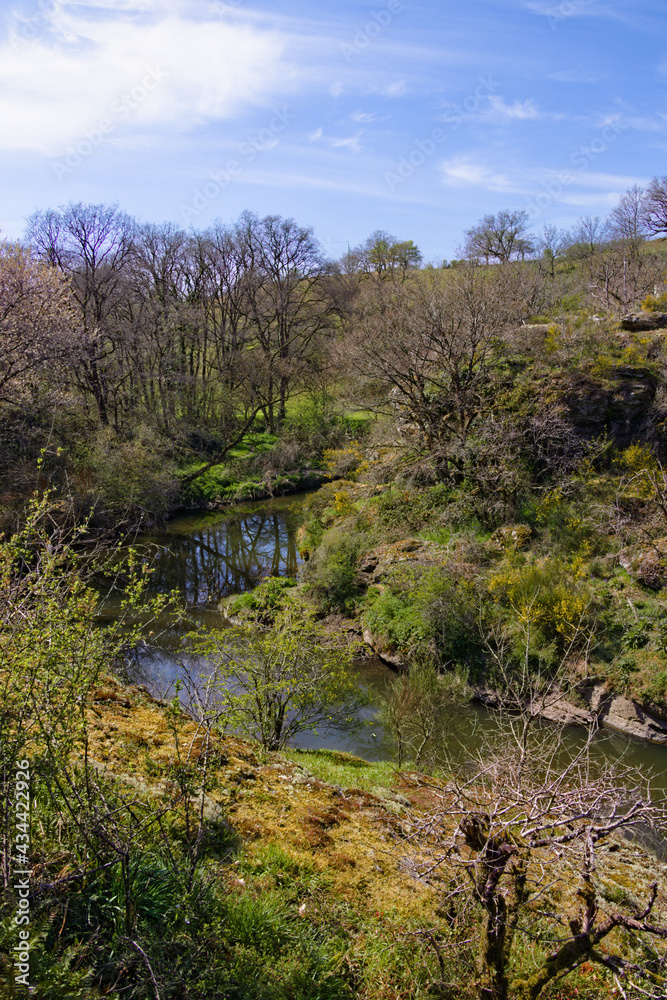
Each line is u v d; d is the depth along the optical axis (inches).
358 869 195.2
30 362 719.7
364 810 237.1
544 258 1654.8
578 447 659.4
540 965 161.3
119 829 153.3
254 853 187.9
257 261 1472.7
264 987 139.1
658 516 558.6
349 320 1316.4
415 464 732.7
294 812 218.8
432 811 198.8
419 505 689.6
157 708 261.1
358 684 493.4
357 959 161.6
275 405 1472.7
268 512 1050.1
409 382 758.5
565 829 154.6
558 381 705.6
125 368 1135.6
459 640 501.4
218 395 1336.1
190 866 154.8
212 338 1481.3
